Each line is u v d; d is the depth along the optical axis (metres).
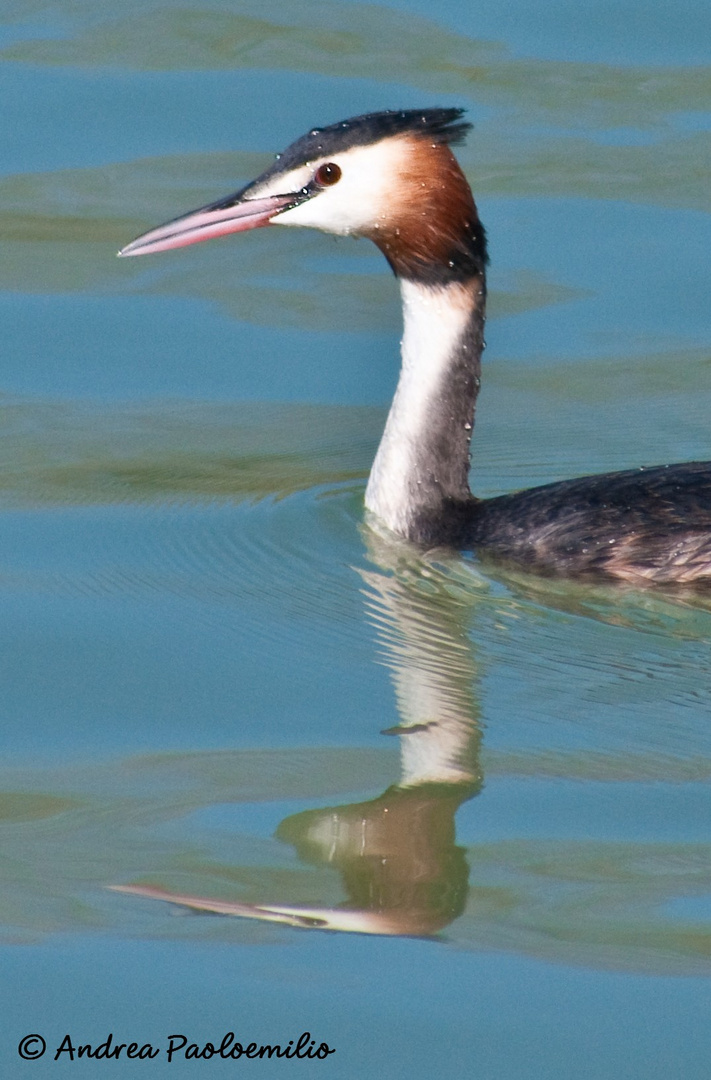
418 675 12.00
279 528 14.22
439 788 10.66
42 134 20.83
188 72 22.03
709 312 17.89
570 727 11.27
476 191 19.91
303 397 16.75
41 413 16.38
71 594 13.16
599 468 15.23
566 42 22.83
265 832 10.29
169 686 11.93
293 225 13.10
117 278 18.67
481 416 16.27
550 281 18.45
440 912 9.56
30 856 10.07
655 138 20.88
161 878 9.87
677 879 9.77
